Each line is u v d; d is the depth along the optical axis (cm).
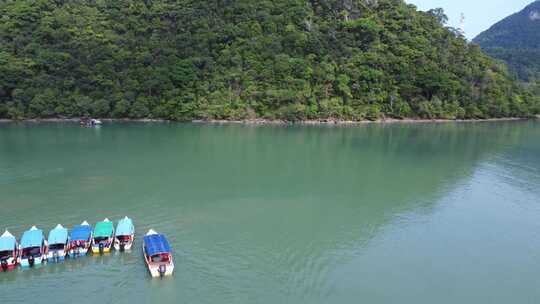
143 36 16050
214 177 7269
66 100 13638
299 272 4100
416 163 8731
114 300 3562
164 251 3984
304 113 14612
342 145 10556
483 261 4431
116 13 16800
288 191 6588
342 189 6775
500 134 13162
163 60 14812
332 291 3791
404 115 15900
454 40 19200
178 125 13500
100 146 9650
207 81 14812
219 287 3794
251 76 14912
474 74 17488
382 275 4088
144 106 13988
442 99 16438
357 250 4600
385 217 5591
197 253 4419
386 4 19100
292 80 14875
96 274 3925
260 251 4509
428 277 4084
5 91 13425
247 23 16412
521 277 4138
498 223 5478
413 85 16138
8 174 7181
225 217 5441
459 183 7300
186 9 16888
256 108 14750
